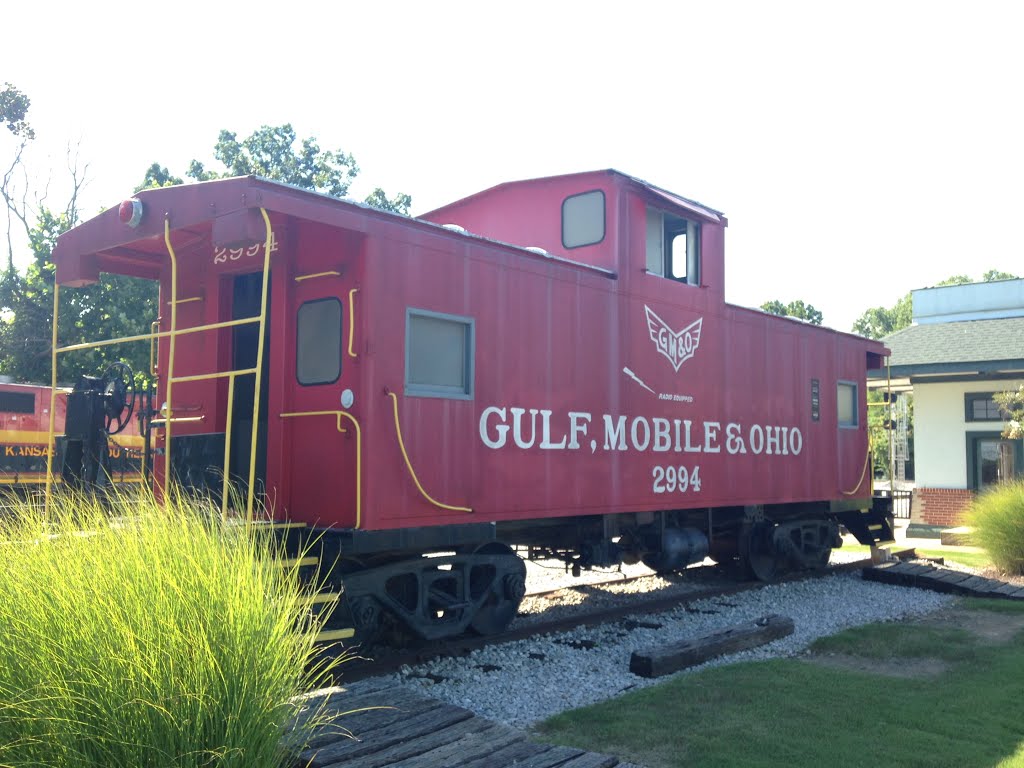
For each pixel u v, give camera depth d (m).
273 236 6.65
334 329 6.34
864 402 13.08
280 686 3.40
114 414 7.34
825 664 6.68
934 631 7.85
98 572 3.31
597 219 8.69
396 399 6.20
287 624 3.68
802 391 11.43
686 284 9.42
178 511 4.37
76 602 3.19
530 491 7.28
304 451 6.44
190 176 28.66
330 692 4.85
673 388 9.03
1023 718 5.23
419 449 6.37
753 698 5.60
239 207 5.57
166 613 3.20
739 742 4.77
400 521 6.20
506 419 7.11
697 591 9.67
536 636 7.36
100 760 2.96
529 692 5.82
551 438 7.52
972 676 6.24
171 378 5.80
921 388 19.62
